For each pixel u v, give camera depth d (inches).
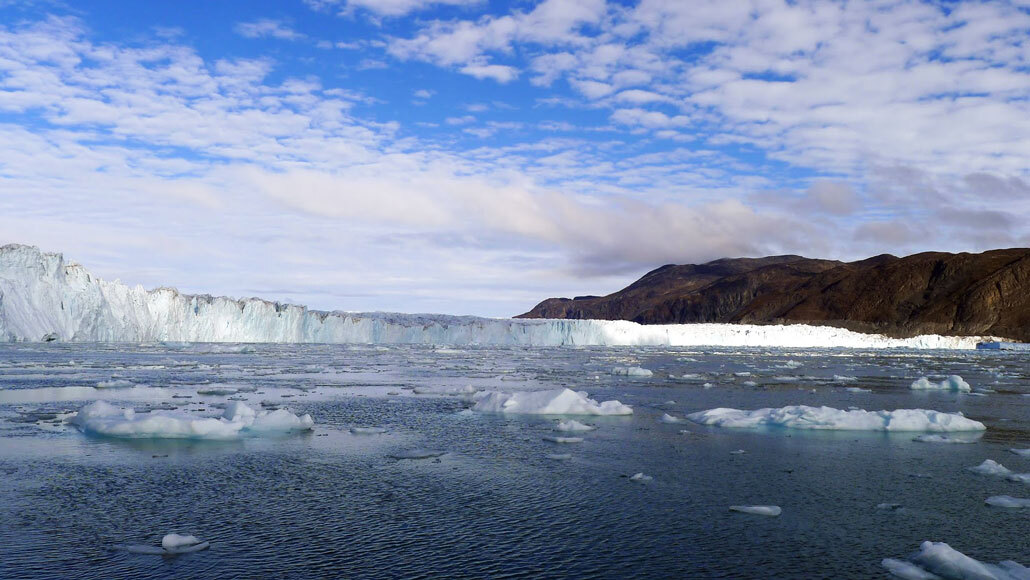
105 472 582.2
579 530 439.5
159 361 1939.0
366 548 405.7
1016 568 367.9
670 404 1101.1
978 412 1048.2
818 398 1230.9
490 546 410.3
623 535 430.3
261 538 421.7
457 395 1202.0
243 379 1491.1
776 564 383.6
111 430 740.7
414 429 824.3
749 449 704.4
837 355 3425.2
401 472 594.6
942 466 627.8
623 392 1325.0
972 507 493.4
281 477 572.7
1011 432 835.4
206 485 543.8
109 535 424.8
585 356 2883.9
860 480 572.1
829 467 621.9
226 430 745.0
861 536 430.3
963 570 357.7
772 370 2076.8
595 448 706.8
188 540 407.2
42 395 1119.0
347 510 480.1
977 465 625.3
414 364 2135.8
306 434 782.5
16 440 716.7
